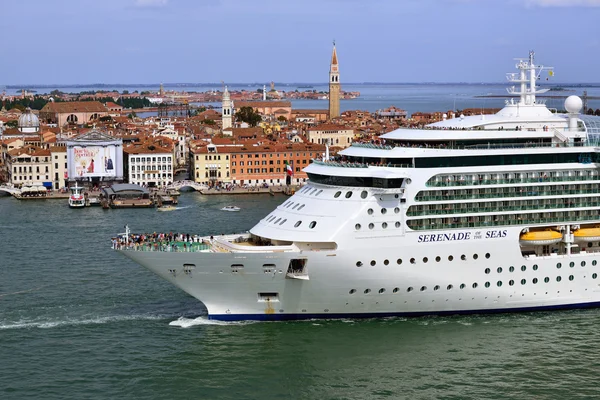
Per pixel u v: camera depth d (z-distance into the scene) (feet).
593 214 333.42
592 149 332.80
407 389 267.80
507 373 279.08
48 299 370.53
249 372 281.13
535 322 321.11
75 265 444.96
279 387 270.26
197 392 267.39
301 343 302.25
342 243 306.96
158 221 632.38
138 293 377.91
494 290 322.75
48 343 310.04
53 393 267.39
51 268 437.58
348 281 310.65
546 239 323.57
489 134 329.31
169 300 363.56
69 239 539.70
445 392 265.75
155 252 312.09
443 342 302.86
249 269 308.60
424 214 313.94
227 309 320.50
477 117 354.95
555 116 353.31
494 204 321.32
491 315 327.47
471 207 318.86
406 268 313.12
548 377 276.21
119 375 280.10
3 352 301.63
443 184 316.81
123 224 616.39
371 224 308.81
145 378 277.44
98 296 374.02
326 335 308.60
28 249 499.51
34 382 275.39
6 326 330.34
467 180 319.68
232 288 314.76
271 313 318.86
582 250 337.93
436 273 315.99
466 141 328.90
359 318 321.52
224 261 308.19
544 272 324.60
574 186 330.75
